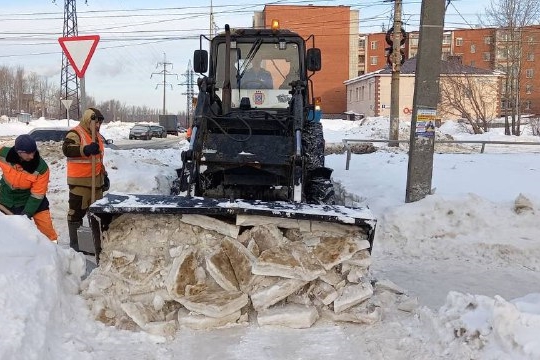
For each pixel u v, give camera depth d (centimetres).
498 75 4044
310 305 450
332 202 679
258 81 744
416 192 769
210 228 463
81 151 626
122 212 449
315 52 748
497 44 4284
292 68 748
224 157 605
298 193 583
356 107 6078
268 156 605
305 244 461
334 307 440
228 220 468
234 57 748
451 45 7088
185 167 605
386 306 470
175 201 466
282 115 691
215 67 755
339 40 6744
